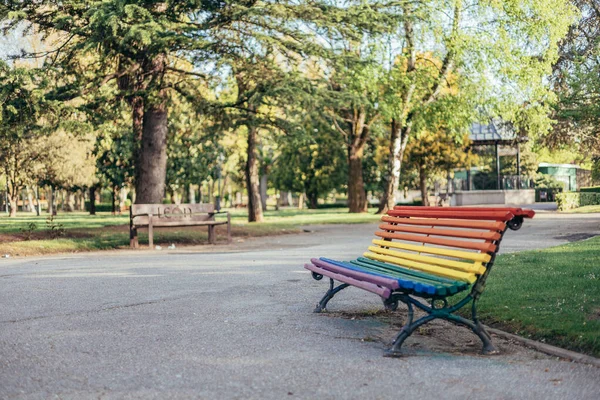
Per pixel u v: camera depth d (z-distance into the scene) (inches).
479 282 219.0
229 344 230.8
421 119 1325.0
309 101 812.0
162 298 336.2
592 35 1375.5
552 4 1256.2
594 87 847.7
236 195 4485.7
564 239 663.8
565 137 1363.2
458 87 1307.8
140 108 951.6
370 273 250.5
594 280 331.9
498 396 169.6
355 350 221.3
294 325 264.2
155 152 901.8
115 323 271.6
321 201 4003.4
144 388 179.0
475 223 231.0
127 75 868.0
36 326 267.4
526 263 418.0
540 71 1259.2
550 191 2410.2
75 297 343.6
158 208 736.3
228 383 182.7
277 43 799.1
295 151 2566.4
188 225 751.7
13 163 1857.8
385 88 1262.3
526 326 241.6
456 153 1808.6
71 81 885.8
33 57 839.7
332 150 2497.5
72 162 1951.3
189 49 792.3
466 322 218.8
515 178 2076.8
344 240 786.8
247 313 291.1
